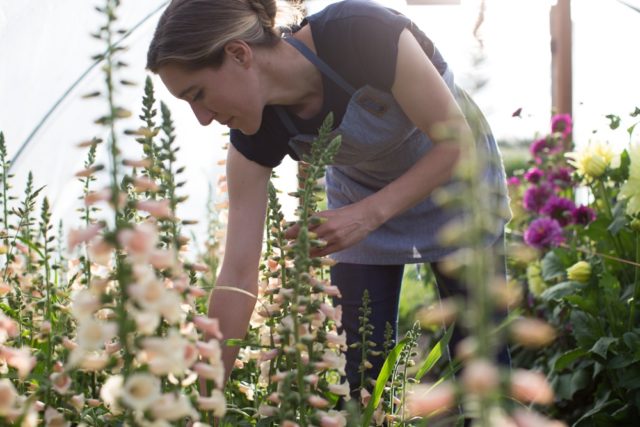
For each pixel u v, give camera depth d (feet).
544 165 18.37
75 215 15.98
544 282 16.31
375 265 11.18
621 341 12.83
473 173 3.82
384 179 10.84
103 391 5.01
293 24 9.67
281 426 6.15
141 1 15.33
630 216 14.06
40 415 7.05
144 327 4.82
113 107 5.39
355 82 9.17
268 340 8.27
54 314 9.00
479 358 3.71
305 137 9.61
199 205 18.07
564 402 14.40
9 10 13.55
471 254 3.77
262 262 9.53
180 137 17.70
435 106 8.87
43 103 14.65
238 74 8.54
